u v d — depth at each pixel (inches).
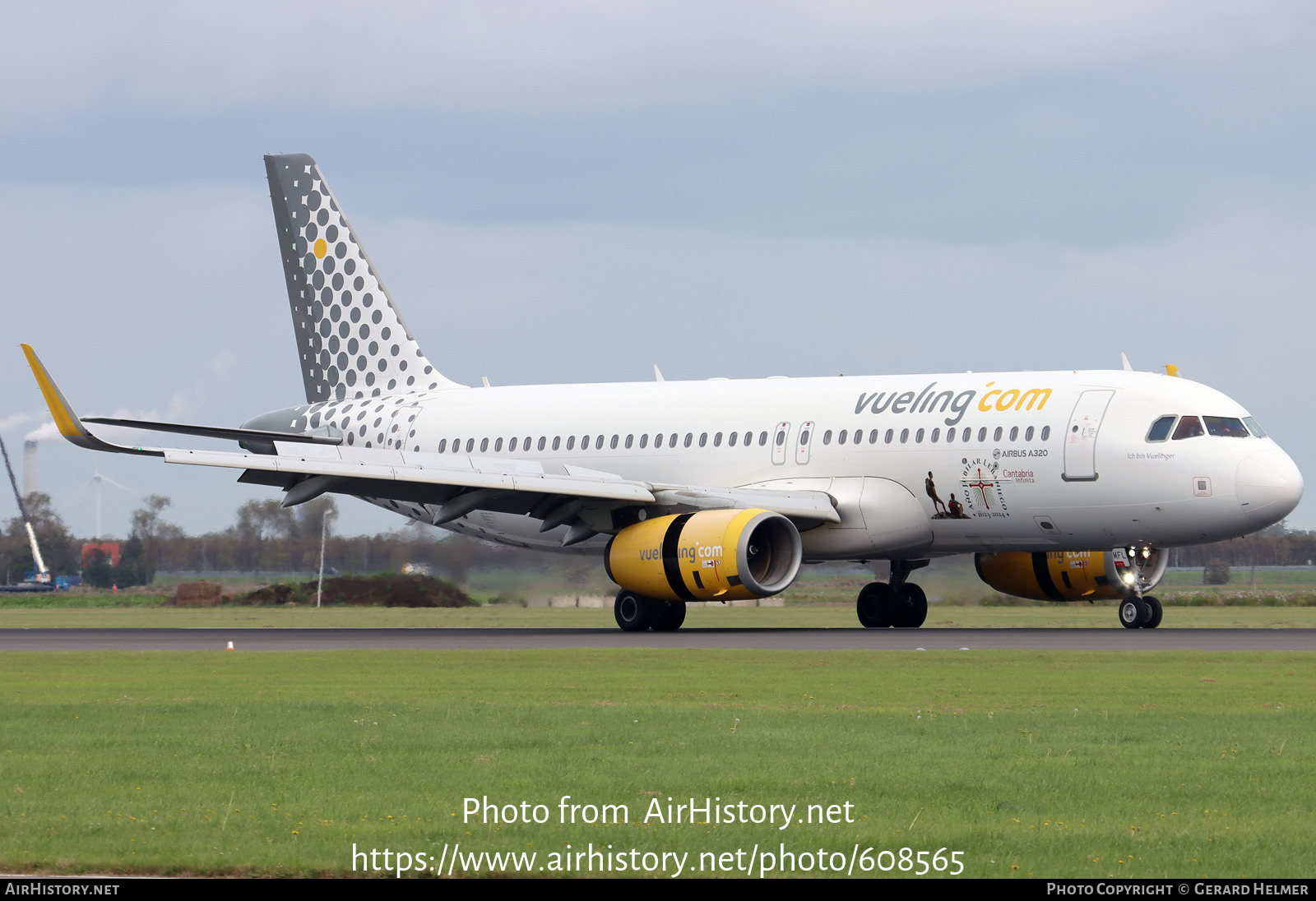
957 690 2250.2
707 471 4330.7
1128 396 3767.2
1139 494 3705.7
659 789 1402.6
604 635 3791.8
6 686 2429.9
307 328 5251.0
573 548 4761.3
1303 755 1579.7
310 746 1681.8
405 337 5088.6
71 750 1663.4
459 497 4165.8
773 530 3870.6
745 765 1528.1
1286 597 6471.5
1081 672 2512.3
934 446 3951.8
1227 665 2615.7
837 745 1659.7
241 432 4318.4
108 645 3668.8
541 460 4662.9
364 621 5167.3
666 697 2177.7
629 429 4515.3
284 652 3179.1
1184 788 1402.6
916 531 4013.3
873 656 2851.9
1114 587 4244.6
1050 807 1322.6
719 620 5083.7
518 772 1501.0
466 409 4881.9
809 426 4180.6
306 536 7362.2
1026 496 3831.2
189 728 1846.7
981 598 5979.3
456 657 2960.1
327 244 5206.7
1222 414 3720.5
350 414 5083.7
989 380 4005.9
